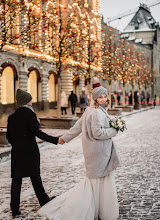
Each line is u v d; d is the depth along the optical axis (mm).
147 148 9750
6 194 5242
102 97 3906
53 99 33406
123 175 6383
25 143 4129
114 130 3840
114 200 3795
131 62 37219
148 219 4047
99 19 36719
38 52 27031
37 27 23297
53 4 16281
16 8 11398
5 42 10617
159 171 6680
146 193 5164
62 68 32594
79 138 12320
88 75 21234
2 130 9398
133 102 37656
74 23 17109
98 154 3789
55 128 14680
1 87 23719
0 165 7574
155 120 20859
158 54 78188
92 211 3754
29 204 4707
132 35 78938
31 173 4129
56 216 3773
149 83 48438
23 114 4164
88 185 3820
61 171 6793
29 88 28016
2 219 4129
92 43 22375
